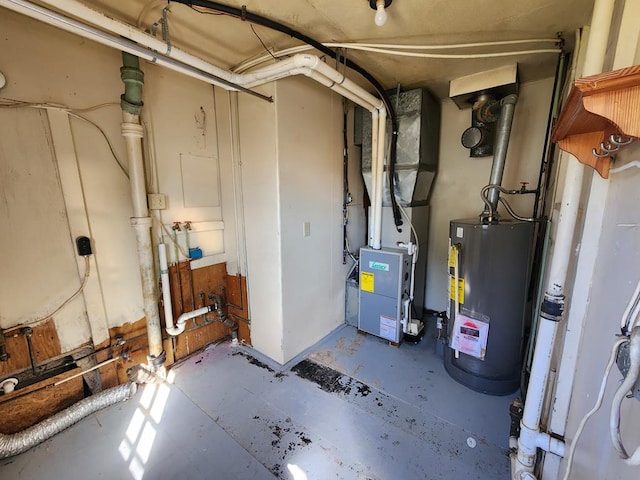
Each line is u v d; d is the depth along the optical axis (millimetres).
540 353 1127
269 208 2064
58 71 1503
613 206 866
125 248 1853
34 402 1568
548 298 1104
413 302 2631
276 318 2188
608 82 540
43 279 1550
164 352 2055
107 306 1806
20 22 1369
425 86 2338
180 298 2184
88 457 1443
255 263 2260
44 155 1495
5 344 1460
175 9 1342
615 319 757
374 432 1597
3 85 1333
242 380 2045
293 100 2006
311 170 2244
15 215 1439
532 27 1496
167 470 1381
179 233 2125
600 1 953
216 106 2246
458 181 2758
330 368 2191
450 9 1337
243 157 2174
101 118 1676
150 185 1914
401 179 2420
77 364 1714
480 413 1731
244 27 1502
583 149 886
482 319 1856
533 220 1814
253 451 1482
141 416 1710
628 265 705
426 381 2037
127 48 1252
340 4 1299
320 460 1432
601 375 814
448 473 1357
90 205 1680
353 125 2684
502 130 1978
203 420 1684
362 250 2543
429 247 3037
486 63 1913
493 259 1779
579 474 900
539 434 1142
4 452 1382
